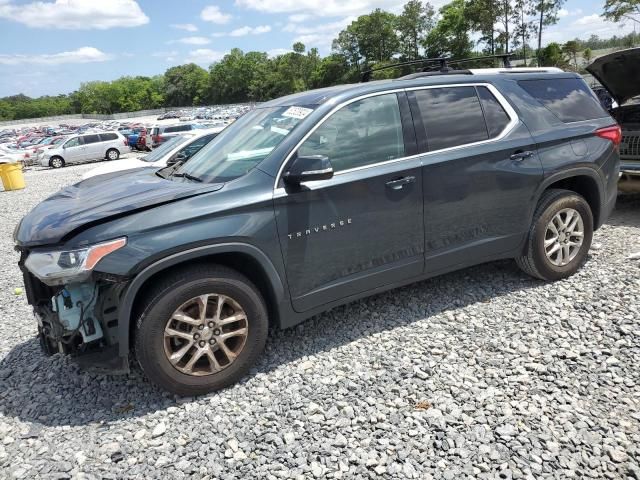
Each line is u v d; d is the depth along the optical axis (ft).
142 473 8.65
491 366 10.92
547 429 8.86
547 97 14.80
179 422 9.92
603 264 15.87
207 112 317.22
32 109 538.88
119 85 537.65
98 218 10.01
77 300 10.27
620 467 7.95
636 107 23.25
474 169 13.08
